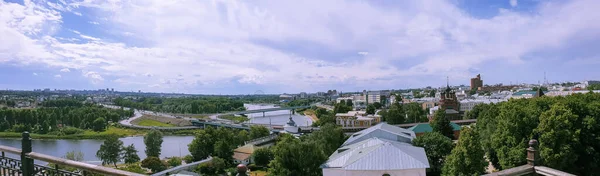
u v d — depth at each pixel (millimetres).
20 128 156500
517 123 43875
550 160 39125
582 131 43656
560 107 40844
